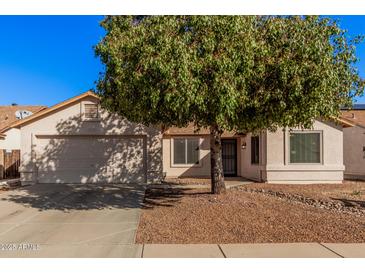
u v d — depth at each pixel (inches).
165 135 857.5
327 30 388.8
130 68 372.2
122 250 270.1
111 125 715.4
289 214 389.7
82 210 435.5
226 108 353.1
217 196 486.0
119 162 721.6
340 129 701.9
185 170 864.9
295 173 697.6
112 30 406.3
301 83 361.7
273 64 364.8
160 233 317.7
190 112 386.3
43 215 407.2
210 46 352.2
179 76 342.6
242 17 366.0
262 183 690.8
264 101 374.3
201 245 279.3
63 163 721.0
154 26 370.3
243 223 348.8
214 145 497.7
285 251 264.1
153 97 358.0
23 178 713.6
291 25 378.3
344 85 444.5
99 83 446.9
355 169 874.8
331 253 259.8
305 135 701.9
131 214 406.6
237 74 356.2
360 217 379.9
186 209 421.7
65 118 717.9
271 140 700.0
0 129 1015.6
